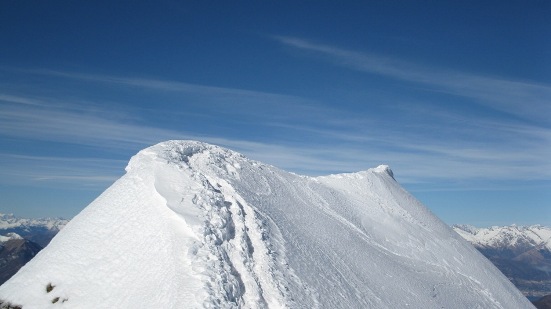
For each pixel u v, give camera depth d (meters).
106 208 20.16
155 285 14.92
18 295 17.53
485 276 31.61
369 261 23.80
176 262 15.34
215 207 19.22
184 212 17.92
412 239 31.94
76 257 18.03
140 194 20.03
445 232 36.88
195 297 13.48
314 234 23.22
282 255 18.23
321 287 17.62
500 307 27.67
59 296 16.67
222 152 28.53
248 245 17.91
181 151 25.12
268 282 15.88
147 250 16.83
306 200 28.83
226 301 13.82
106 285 16.22
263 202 23.42
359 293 19.19
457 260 32.00
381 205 35.44
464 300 25.83
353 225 29.09
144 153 23.97
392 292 21.30
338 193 34.06
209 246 16.33
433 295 23.91
